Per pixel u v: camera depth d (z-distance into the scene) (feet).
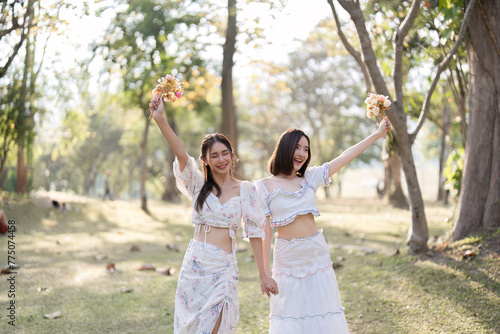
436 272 15.20
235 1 22.09
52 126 70.33
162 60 37.06
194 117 93.25
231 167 10.35
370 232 30.81
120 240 29.09
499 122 16.60
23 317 13.47
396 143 17.76
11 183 43.47
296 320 9.89
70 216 39.83
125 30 31.55
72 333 12.40
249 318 13.82
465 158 17.60
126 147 125.29
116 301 15.28
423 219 17.44
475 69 17.04
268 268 10.69
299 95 101.35
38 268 19.84
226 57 29.58
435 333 11.71
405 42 20.93
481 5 16.38
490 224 16.58
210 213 9.84
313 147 115.24
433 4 18.13
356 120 104.73
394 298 14.25
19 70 24.93
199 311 9.43
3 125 27.53
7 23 18.01
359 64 18.03
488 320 11.98
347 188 221.46
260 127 114.52
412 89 24.66
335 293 10.17
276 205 10.47
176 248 25.61
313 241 10.24
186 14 29.78
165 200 81.71
